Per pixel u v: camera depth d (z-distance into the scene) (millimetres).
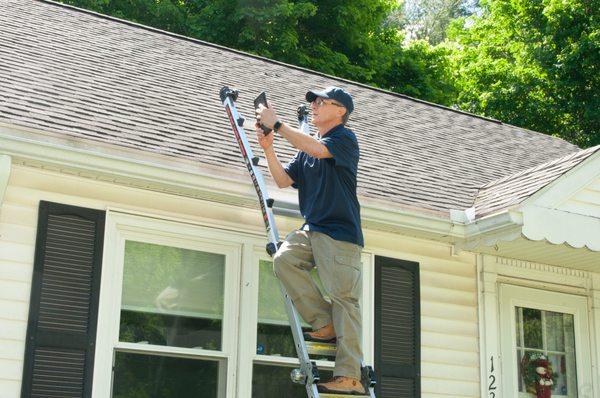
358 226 5797
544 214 8156
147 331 7125
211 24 24812
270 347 7770
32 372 6391
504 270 9555
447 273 9055
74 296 6738
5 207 6664
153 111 8484
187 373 7262
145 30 11906
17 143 6398
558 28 27047
